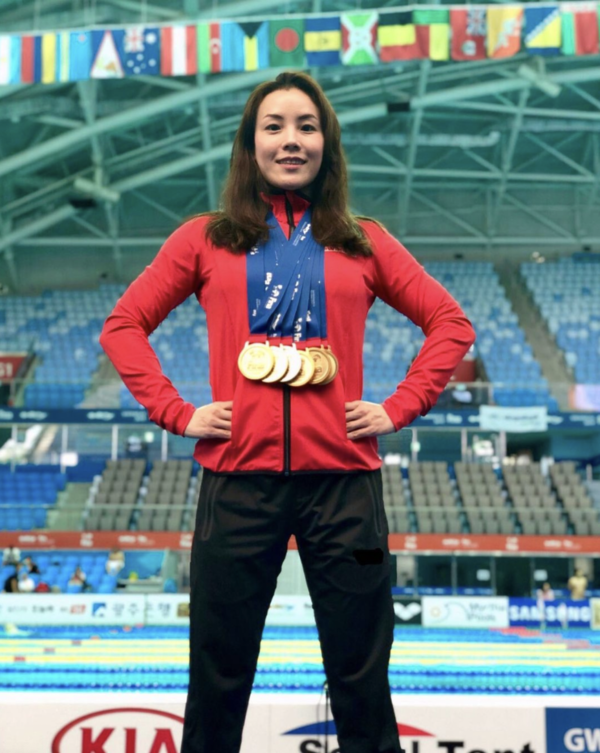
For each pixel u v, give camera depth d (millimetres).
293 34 15570
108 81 22875
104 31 15789
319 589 1889
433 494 21891
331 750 2938
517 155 30562
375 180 31000
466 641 12273
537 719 2918
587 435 25844
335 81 24516
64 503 21938
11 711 2971
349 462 1886
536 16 15438
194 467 22641
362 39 15484
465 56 15492
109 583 18641
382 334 27812
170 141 25219
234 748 1932
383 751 1850
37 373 26266
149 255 32344
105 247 32281
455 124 28172
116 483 21906
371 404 1924
